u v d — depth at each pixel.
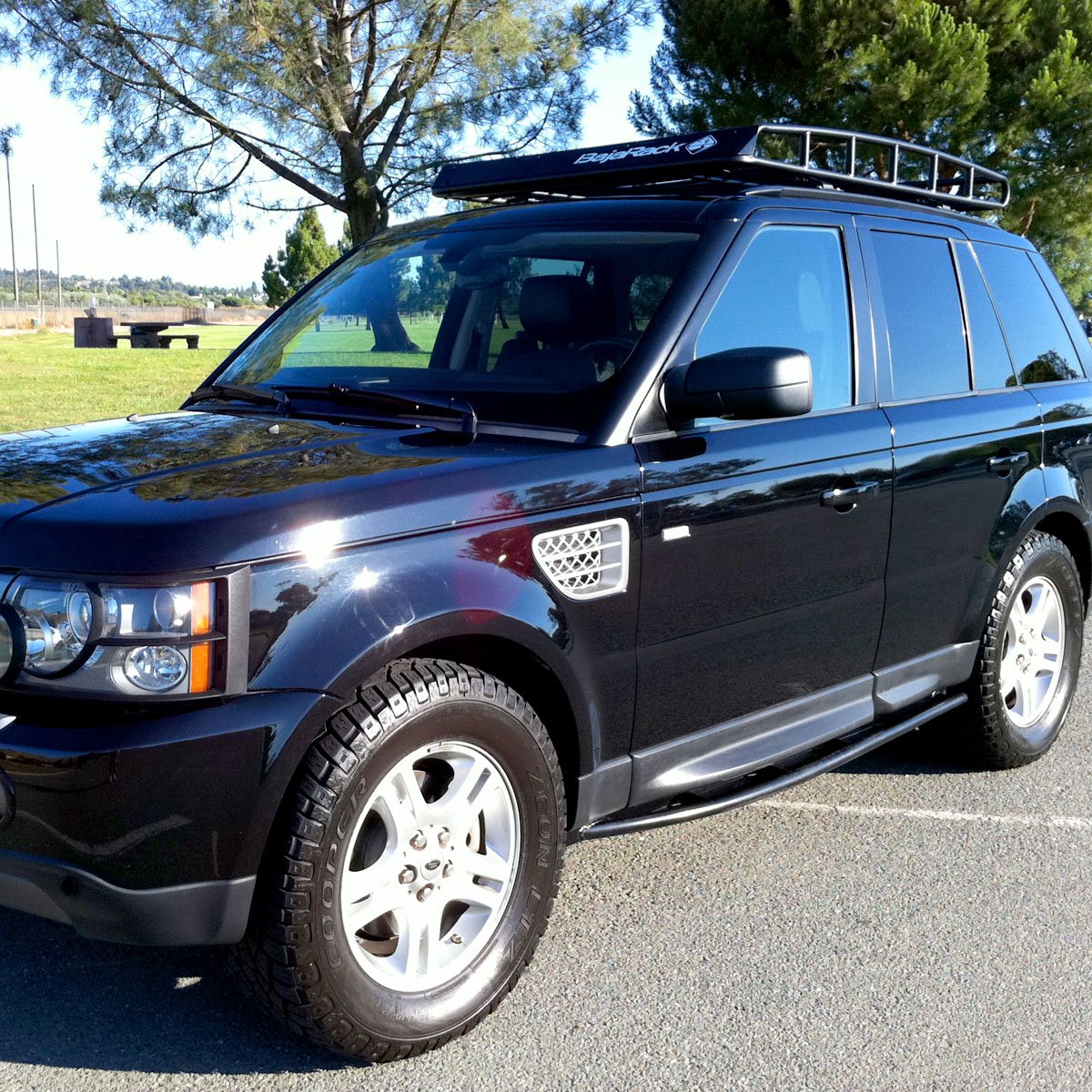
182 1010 2.81
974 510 4.02
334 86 15.75
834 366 3.60
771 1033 2.78
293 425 3.11
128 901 2.27
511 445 2.92
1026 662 4.50
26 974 2.95
